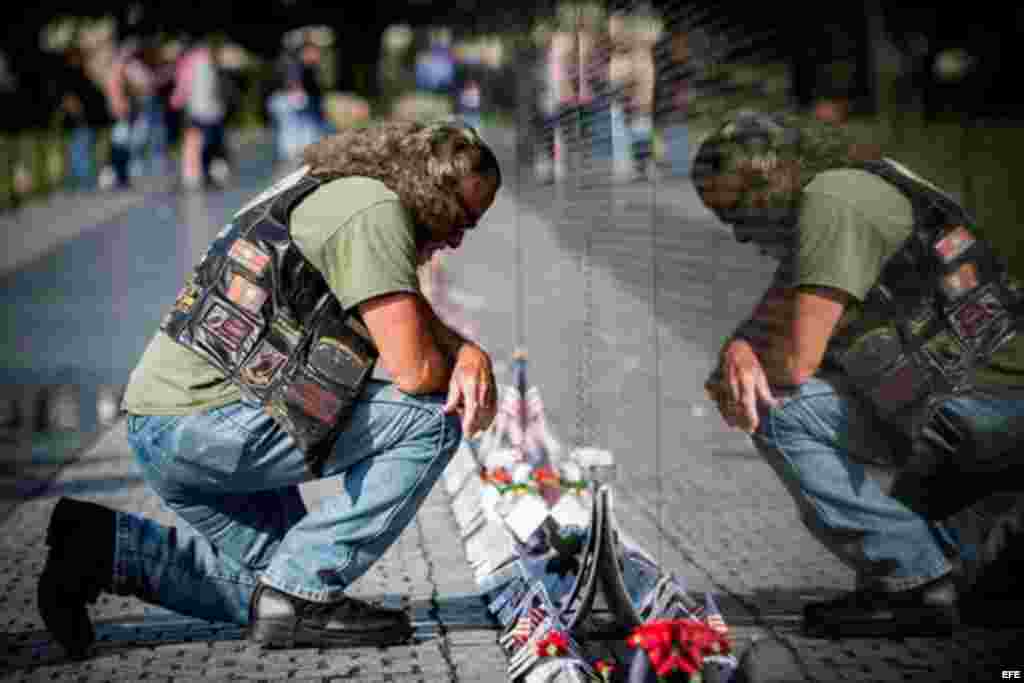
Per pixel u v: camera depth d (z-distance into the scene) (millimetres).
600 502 6324
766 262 6410
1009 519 6203
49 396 14508
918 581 6270
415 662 6703
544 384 11539
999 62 36375
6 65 50125
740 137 6266
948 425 6227
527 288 14086
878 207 6109
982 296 6215
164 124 47281
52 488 10742
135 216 34000
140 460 6793
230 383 6609
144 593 6910
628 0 7578
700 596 6965
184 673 6609
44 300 21219
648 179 7523
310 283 6559
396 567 8484
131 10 71750
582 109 9102
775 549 7590
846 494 6367
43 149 42844
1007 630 6129
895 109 33219
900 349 6234
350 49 76812
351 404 6625
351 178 6648
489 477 7492
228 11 80312
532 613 6633
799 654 5969
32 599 7930
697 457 9383
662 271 8242
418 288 6535
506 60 19562
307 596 6848
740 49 6191
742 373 6500
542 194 12711
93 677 6582
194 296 6680
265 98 76938
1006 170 20312
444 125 6727
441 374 6609
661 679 5793
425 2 72688
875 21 35344
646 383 9367
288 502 7156
